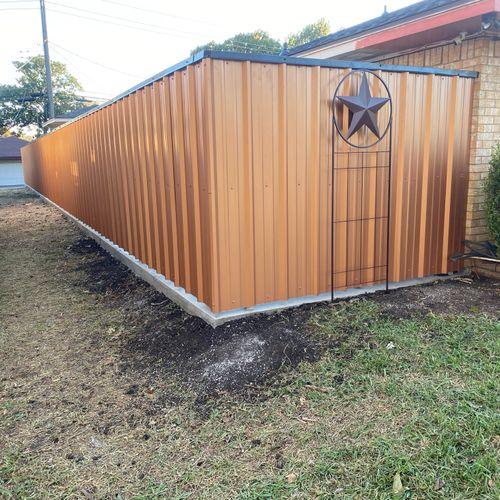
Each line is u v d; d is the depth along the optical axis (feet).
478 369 11.44
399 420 9.93
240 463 9.54
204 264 14.89
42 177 68.64
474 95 17.61
